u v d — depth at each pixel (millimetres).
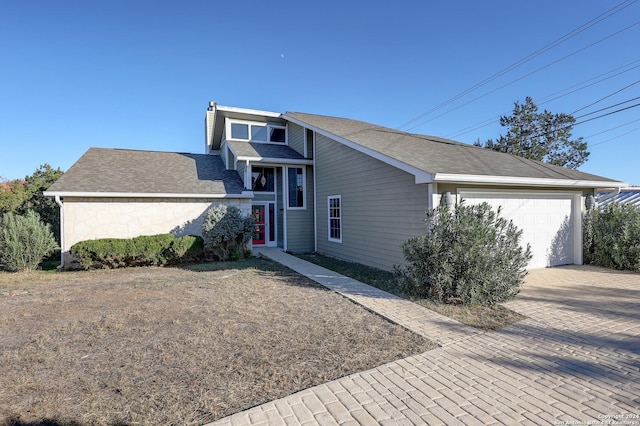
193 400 2898
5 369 3518
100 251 9719
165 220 11688
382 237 9242
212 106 16062
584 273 8539
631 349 3898
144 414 2697
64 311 5605
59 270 10094
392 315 5289
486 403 2795
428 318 5141
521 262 6168
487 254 5762
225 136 15148
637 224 8695
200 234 12117
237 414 2684
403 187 8367
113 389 3098
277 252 12805
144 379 3283
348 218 11023
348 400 2871
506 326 4773
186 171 13828
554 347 3996
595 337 4293
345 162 11195
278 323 4938
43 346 4113
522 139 26844
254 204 14469
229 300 6234
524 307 5672
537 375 3295
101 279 8453
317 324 4895
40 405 2830
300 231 13719
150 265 10656
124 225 11156
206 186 12586
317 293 6750
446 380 3213
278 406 2793
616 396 2885
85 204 10688
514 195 8797
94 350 3988
